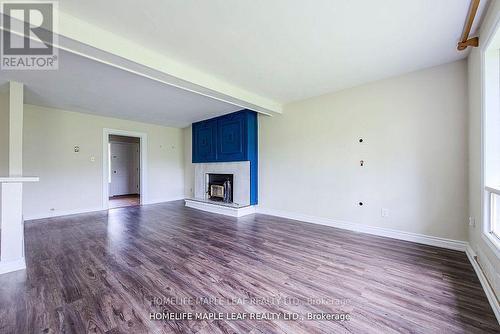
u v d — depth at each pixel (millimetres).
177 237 3223
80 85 3236
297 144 4258
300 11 1806
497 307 1529
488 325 1436
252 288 1877
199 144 5910
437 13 1835
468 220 2604
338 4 1729
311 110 4047
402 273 2125
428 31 2084
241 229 3643
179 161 6934
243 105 3957
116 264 2314
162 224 3959
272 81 3311
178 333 1371
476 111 2230
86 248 2768
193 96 3781
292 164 4340
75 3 1704
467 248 2572
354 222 3537
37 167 4328
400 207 3094
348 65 2791
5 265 2105
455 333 1374
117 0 1674
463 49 2309
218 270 2195
